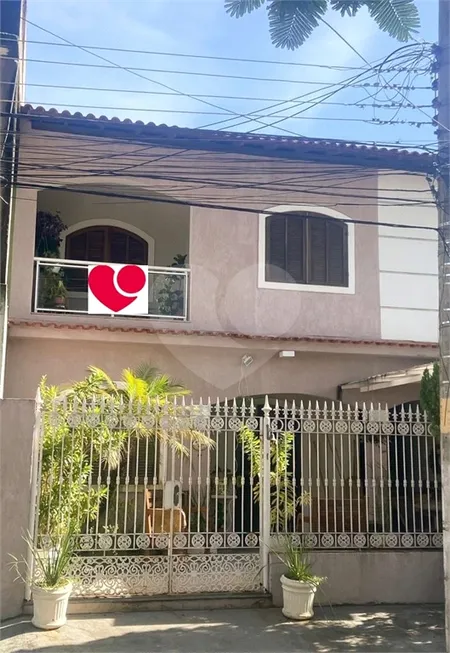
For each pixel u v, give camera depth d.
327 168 10.97
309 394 10.77
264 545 7.42
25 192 10.20
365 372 11.01
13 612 6.61
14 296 9.95
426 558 7.75
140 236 13.08
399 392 10.91
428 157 10.27
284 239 11.10
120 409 7.25
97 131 9.66
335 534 7.61
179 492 7.35
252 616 6.96
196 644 6.12
